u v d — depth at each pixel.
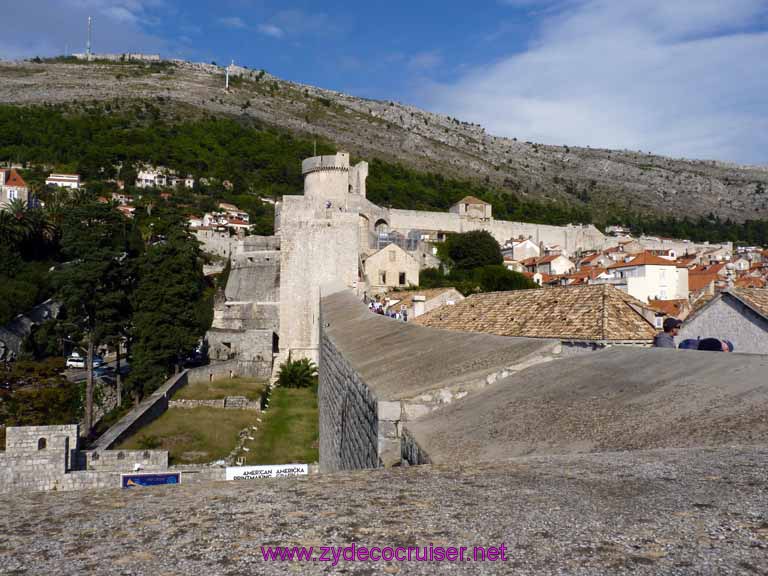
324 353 27.39
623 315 24.98
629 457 5.10
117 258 58.44
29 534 3.49
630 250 126.62
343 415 16.88
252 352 62.31
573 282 88.12
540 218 179.00
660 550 3.04
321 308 46.62
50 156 153.62
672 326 15.20
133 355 53.12
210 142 189.00
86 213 53.12
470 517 3.62
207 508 3.95
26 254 73.88
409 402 10.02
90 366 45.12
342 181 104.00
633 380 8.06
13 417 39.41
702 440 5.59
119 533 3.48
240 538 3.36
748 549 3.01
